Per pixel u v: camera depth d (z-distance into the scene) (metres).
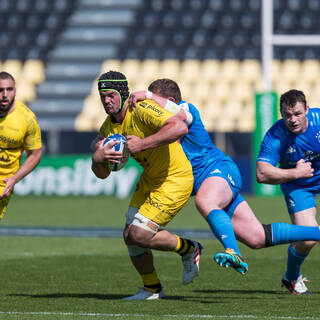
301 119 18.55
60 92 90.25
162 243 17.95
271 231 17.78
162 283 22.67
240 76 89.50
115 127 17.64
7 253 31.97
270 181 19.11
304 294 20.09
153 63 91.75
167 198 17.42
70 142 82.19
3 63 93.56
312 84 88.25
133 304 17.95
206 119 84.00
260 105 63.50
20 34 95.38
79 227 44.06
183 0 95.06
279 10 92.00
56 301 18.55
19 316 15.86
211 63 91.25
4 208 20.78
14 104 20.14
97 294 20.17
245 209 18.31
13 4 96.56
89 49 93.94
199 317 15.63
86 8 96.56
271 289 21.22
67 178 69.00
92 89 90.12
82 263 28.05
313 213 19.88
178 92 18.62
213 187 17.83
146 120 16.80
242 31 93.00
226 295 19.88
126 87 17.16
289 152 19.48
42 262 28.33
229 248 16.38
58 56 93.81
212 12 94.25
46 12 96.31
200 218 51.09
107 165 17.45
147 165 17.48
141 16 95.38
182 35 93.62
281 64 90.12
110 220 48.56
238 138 79.56
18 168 20.92
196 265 18.69
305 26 91.06
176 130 16.34
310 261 28.02
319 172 19.77
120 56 93.31
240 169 67.75
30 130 20.36
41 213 53.88
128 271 25.75
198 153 18.52
